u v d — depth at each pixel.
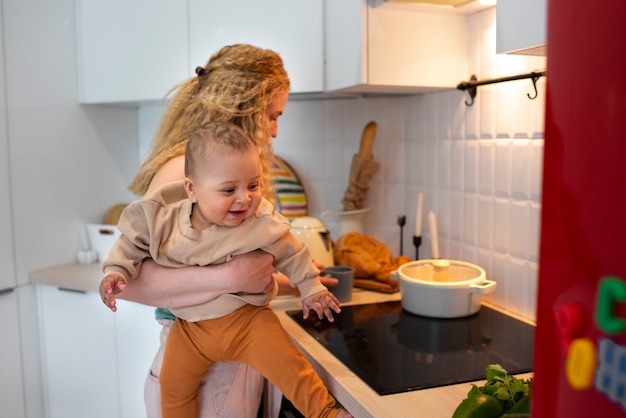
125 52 2.27
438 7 1.68
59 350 2.31
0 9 2.11
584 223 0.58
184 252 1.23
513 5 1.17
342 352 1.38
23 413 2.29
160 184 1.32
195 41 2.11
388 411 1.09
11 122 2.17
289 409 1.55
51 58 2.30
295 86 1.96
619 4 0.54
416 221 2.01
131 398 2.21
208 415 1.35
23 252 2.24
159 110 2.65
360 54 1.70
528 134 1.57
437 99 1.99
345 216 2.20
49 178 2.32
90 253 2.41
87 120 2.47
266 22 1.97
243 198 1.18
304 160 2.41
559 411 0.62
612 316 0.56
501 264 1.72
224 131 1.18
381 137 2.26
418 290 1.63
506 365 1.29
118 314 2.19
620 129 0.55
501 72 1.66
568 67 0.59
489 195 1.75
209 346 1.26
